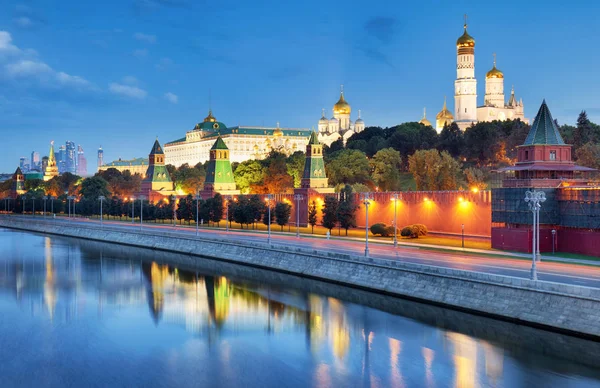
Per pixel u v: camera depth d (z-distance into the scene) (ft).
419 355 202.69
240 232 505.25
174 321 257.34
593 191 303.48
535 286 217.77
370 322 242.37
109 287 330.75
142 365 204.03
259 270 372.38
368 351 209.26
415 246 364.38
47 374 196.75
